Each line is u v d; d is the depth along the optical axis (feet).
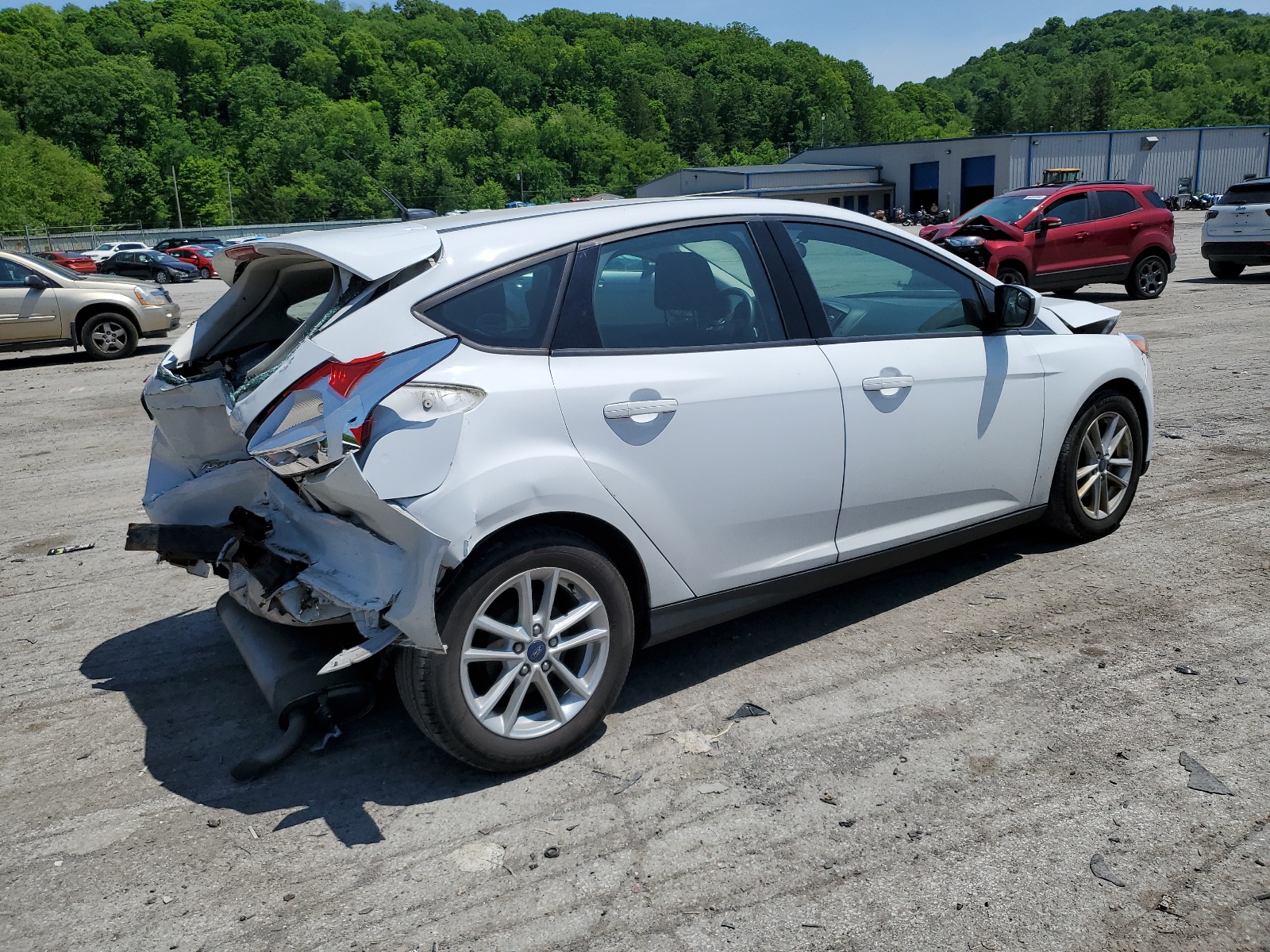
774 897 8.31
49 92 433.48
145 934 8.23
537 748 10.21
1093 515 15.92
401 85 608.60
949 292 13.62
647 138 596.70
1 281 43.32
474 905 8.39
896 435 12.63
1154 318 42.19
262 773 10.53
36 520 20.59
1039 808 9.32
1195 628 12.90
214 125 492.95
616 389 10.33
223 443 11.32
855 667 12.30
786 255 12.12
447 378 9.41
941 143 224.12
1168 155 208.03
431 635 9.09
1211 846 8.67
